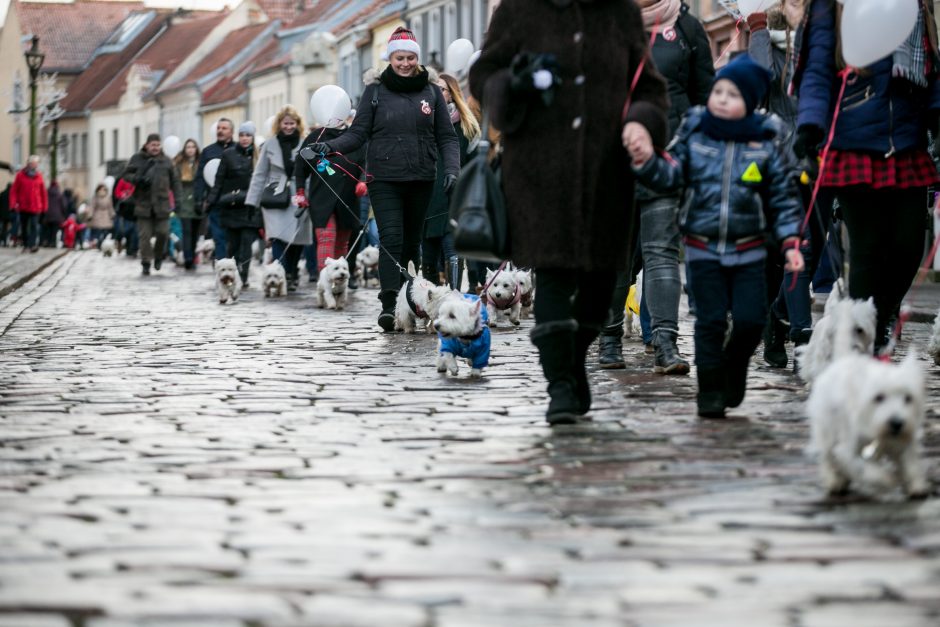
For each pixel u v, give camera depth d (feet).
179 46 609.83
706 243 40.55
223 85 515.09
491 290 75.66
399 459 35.22
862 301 44.04
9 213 260.01
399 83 71.00
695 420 41.09
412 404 45.34
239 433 39.37
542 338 39.99
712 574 24.20
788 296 53.83
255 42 524.93
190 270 151.74
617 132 39.52
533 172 39.19
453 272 83.25
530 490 31.24
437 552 25.72
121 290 112.78
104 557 25.43
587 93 39.27
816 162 47.78
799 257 39.19
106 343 66.44
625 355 60.85
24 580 23.91
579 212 38.99
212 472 33.50
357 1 431.43
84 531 27.45
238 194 114.93
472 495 30.71
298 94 424.87
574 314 41.32
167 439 38.34
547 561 25.07
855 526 27.55
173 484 32.07
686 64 54.65
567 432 39.17
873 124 44.32
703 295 40.83
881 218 45.39
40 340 67.92
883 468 30.30
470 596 22.95
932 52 44.60
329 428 40.27
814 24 44.11
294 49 424.87
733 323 40.55
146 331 73.31
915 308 86.69
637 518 28.37
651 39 54.54
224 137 132.46
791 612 22.02
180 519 28.48
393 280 72.43
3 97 601.62
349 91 402.93
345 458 35.40
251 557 25.49
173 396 47.26
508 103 38.73
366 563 24.97
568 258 38.91
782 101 54.85
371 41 381.40
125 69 644.27
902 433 28.89
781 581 23.75
